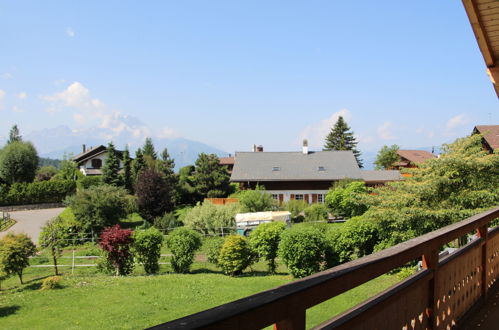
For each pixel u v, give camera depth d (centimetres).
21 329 1036
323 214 3094
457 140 1598
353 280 172
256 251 1723
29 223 3244
